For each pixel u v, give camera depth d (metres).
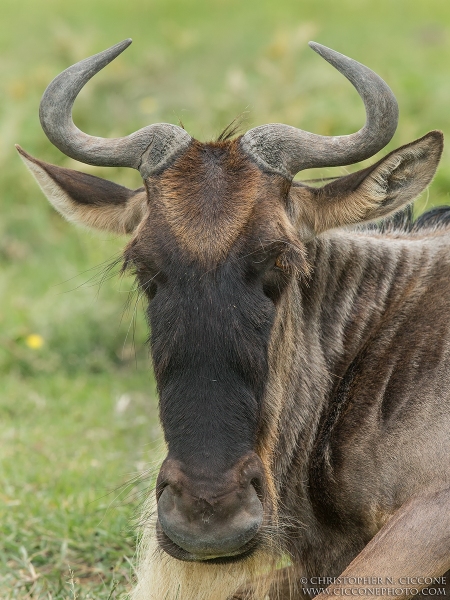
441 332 16.70
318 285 17.48
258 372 14.84
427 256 18.11
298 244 15.76
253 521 14.16
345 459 16.48
